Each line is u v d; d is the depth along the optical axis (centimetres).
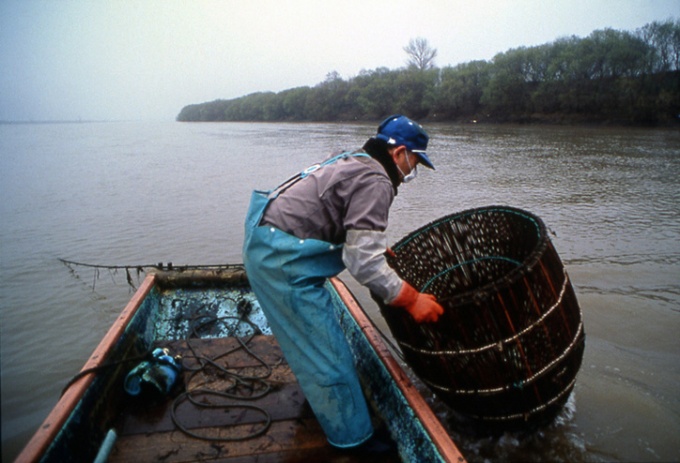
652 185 1276
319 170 226
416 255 329
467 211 330
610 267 642
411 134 229
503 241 317
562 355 258
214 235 897
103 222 1012
